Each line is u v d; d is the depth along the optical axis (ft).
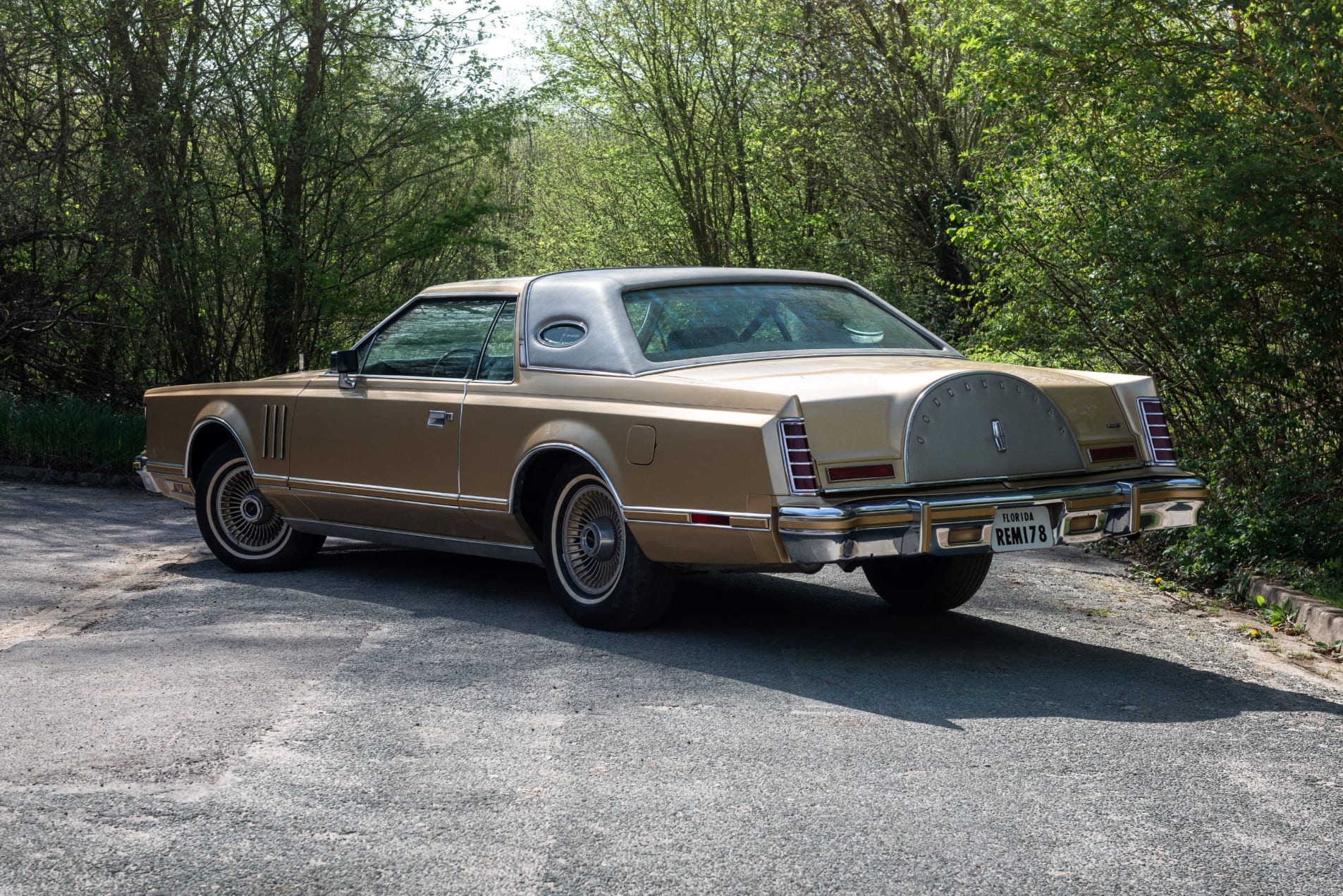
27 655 17.99
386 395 22.21
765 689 16.19
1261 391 28.55
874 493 16.43
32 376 52.37
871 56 71.56
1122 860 10.92
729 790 12.50
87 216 49.14
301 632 19.31
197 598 22.20
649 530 17.83
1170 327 28.37
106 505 35.99
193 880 10.39
